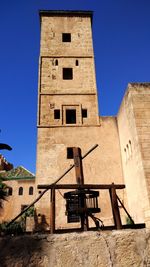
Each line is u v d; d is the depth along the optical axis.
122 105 18.28
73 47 24.20
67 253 3.23
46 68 22.77
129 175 16.73
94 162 18.84
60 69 22.83
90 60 23.56
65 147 19.16
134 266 3.16
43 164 18.38
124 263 3.18
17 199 43.41
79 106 21.08
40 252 3.22
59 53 23.67
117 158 19.17
